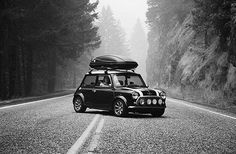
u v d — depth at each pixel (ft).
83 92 47.52
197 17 70.28
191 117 41.83
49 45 107.86
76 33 129.90
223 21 65.05
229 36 67.82
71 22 106.32
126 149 22.34
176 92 114.83
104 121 36.91
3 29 84.02
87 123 34.83
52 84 144.97
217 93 70.08
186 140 25.91
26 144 23.73
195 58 107.76
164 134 28.55
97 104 45.32
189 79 99.09
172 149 22.59
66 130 30.07
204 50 102.58
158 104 41.96
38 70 139.74
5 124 33.88
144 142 24.89
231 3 58.90
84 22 135.85
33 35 94.68
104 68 46.73
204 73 88.02
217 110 51.67
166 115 44.32
